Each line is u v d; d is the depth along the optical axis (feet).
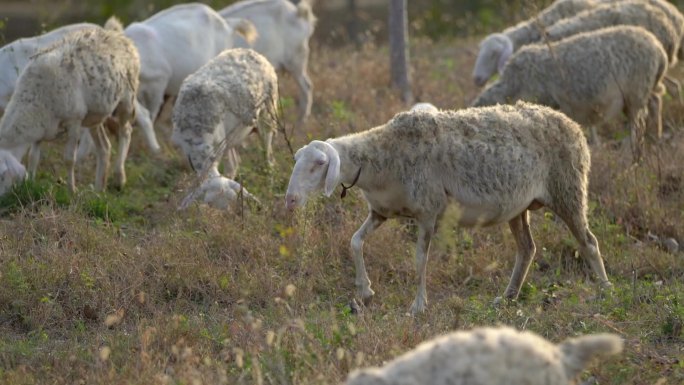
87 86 114.93
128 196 123.44
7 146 114.11
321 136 130.11
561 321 83.76
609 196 113.19
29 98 113.29
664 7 147.33
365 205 107.04
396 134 86.94
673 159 122.72
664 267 100.07
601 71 122.93
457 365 52.19
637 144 123.85
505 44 148.25
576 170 90.84
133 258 98.07
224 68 119.65
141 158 136.46
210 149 113.91
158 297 94.38
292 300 88.28
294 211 87.81
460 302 85.61
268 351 73.92
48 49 116.16
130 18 271.08
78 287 92.38
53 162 131.64
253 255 100.53
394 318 84.07
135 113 127.24
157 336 81.66
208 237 103.04
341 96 162.09
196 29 142.51
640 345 77.77
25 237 101.30
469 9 295.28
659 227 109.19
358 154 85.66
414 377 52.39
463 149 86.48
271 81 124.67
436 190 86.84
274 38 151.23
